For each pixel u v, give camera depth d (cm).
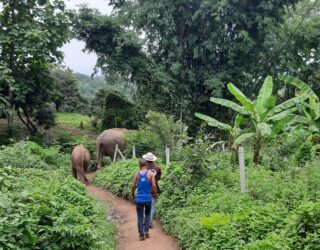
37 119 2542
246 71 2833
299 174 973
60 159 1884
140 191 923
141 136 1905
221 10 2531
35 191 747
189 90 2798
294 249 581
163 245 871
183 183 1060
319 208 617
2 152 1392
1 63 1927
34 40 1970
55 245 604
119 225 1062
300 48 2972
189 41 2755
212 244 689
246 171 1086
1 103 1992
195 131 2781
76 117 3650
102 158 2102
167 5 2684
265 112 1277
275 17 2748
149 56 2895
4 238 539
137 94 2786
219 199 870
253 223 684
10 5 2095
